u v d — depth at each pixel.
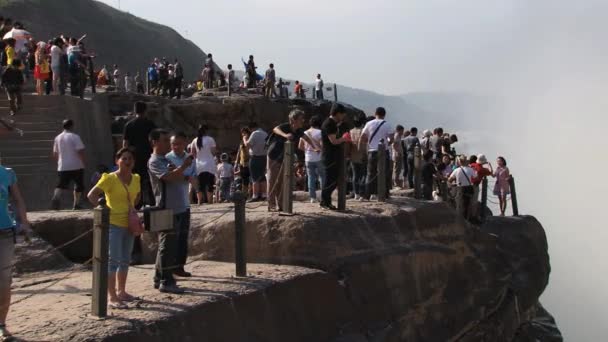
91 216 12.45
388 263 12.12
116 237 8.22
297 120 12.82
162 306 8.27
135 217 8.24
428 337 12.59
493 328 15.00
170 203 9.07
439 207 14.54
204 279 9.84
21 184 16.53
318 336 10.17
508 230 20.17
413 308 12.46
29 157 17.38
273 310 9.50
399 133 19.72
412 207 13.81
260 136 14.93
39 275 10.83
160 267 8.96
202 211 12.95
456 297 13.93
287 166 11.86
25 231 7.21
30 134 17.95
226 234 11.59
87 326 7.38
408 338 12.05
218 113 29.61
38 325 7.44
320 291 10.59
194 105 29.45
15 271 10.80
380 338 11.23
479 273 15.16
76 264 11.56
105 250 7.71
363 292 11.49
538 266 19.66
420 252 12.98
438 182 17.75
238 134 29.95
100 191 8.14
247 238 11.58
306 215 11.94
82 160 14.37
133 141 12.09
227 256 11.54
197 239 11.77
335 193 16.88
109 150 23.20
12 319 7.72
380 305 11.71
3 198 6.95
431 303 13.05
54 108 19.02
